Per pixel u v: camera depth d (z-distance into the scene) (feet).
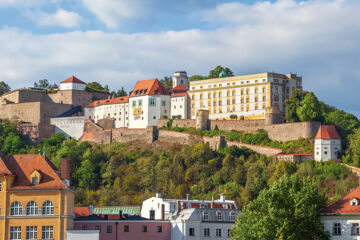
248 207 581.12
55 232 615.98
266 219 551.59
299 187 580.71
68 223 625.82
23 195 622.95
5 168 628.69
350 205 549.13
